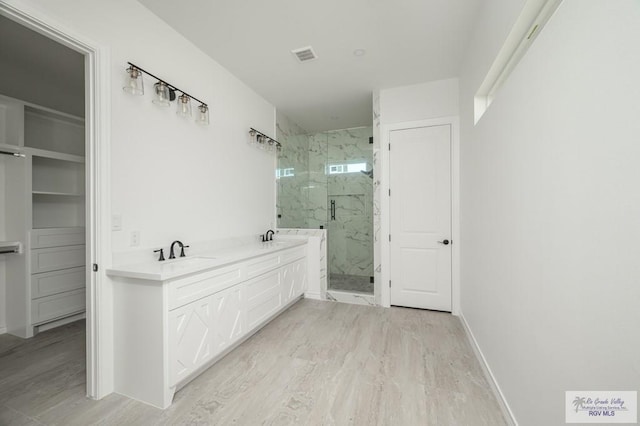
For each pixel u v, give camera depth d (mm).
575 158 918
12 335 2602
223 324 2074
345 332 2641
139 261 1924
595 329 816
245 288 2354
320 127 4859
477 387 1791
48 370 1988
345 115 4262
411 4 1993
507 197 1561
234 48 2520
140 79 1870
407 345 2375
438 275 3203
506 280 1570
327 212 5051
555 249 1043
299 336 2553
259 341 2449
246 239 3215
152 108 2047
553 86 1058
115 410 1570
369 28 2254
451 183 3135
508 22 1477
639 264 657
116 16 1793
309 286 3773
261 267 2615
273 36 2350
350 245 4938
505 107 1589
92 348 1682
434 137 3186
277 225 3957
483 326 2059
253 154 3400
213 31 2283
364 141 4859
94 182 1680
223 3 1968
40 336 2584
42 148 3051
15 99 2607
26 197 2590
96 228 1681
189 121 2395
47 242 2713
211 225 2648
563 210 991
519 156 1388
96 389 1665
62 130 3211
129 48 1878
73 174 3312
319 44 2471
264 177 3648
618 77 722
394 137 3332
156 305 1598
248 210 3277
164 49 2162
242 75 3012
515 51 1598
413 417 1516
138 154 1933
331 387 1784
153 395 1615
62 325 2850
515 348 1428
